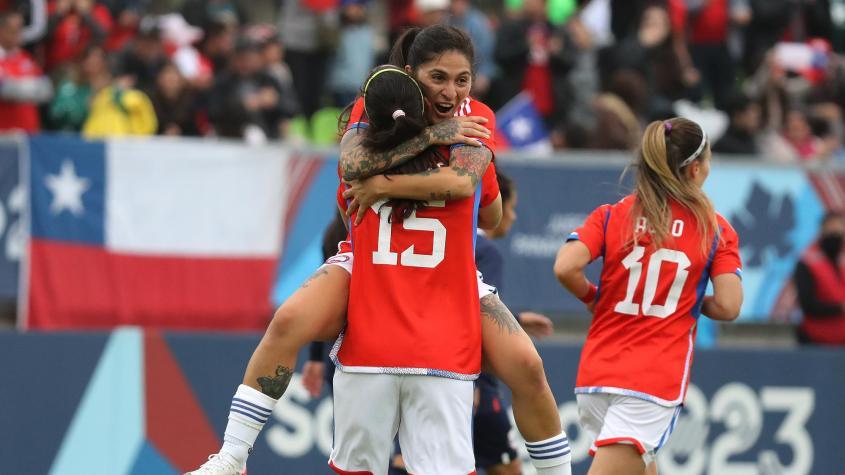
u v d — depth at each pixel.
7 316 28.83
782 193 30.88
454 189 14.56
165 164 28.77
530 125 35.31
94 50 33.47
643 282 18.89
